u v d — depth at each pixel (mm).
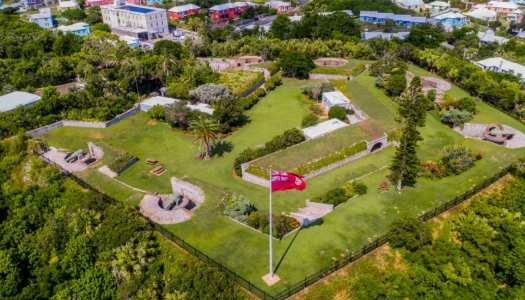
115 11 193875
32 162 66812
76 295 44531
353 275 43594
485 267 46906
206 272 42000
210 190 59562
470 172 62844
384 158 68000
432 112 83375
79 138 79188
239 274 43781
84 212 52219
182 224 52469
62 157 71000
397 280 42594
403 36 162875
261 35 153750
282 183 41844
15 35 134000
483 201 56094
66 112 85688
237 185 63375
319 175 63844
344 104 85688
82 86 94875
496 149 68625
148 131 81688
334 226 51000
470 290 43969
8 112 80750
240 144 76312
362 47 122062
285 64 107375
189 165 70125
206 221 52969
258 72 109188
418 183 60188
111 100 88125
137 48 128625
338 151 67500
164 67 104438
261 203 57812
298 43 127375
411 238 45500
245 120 86188
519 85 94875
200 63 113562
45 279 47438
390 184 59906
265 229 49969
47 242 51562
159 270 46000
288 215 54156
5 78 105062
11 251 50000
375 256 45812
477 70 97375
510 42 149875
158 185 64500
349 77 106000
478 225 49719
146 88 105125
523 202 55406
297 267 44500
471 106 78625
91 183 62625
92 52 124312
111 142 77875
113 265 44938
